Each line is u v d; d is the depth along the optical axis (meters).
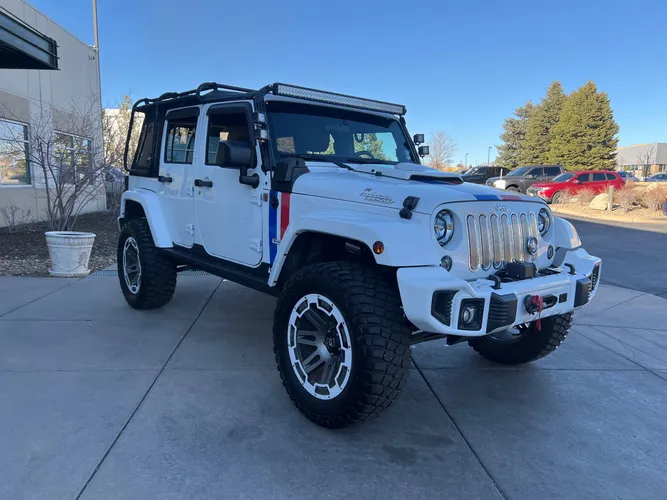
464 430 3.10
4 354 4.01
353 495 2.42
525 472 2.67
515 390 3.73
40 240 10.01
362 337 2.66
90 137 13.58
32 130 12.12
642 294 6.92
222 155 3.50
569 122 45.19
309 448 2.80
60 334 4.53
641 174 51.56
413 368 4.14
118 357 4.03
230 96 3.95
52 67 9.77
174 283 5.17
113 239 10.65
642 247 11.48
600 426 3.21
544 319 3.81
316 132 3.96
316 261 3.38
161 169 4.97
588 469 2.72
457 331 2.60
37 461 2.58
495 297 2.70
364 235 2.72
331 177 3.33
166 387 3.51
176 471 2.54
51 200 12.88
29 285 6.39
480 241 2.97
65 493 2.34
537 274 3.21
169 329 4.77
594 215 19.70
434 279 2.58
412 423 3.17
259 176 3.66
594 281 3.51
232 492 2.40
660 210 20.58
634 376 4.07
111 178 12.52
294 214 3.39
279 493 2.41
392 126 4.55
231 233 4.00
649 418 3.35
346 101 4.11
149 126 5.32
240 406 3.27
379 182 3.16
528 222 3.31
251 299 5.96
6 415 3.04
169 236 4.89
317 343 2.99
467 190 3.11
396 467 2.66
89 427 2.93
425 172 3.47
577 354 4.55
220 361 4.02
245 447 2.79
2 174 11.56
